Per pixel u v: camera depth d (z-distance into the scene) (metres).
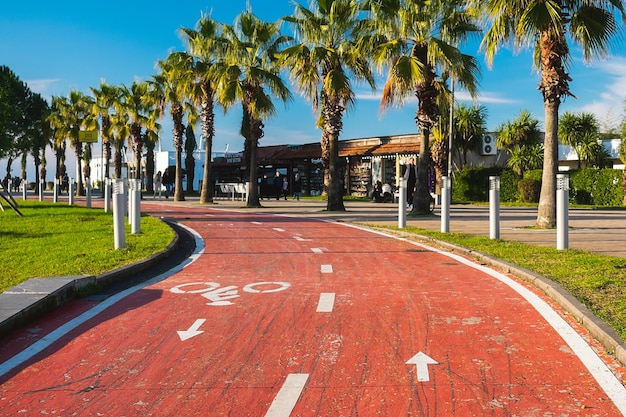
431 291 7.76
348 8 24.02
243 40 28.33
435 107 21.19
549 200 16.22
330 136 25.80
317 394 4.16
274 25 27.95
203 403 4.03
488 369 4.66
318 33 24.28
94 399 4.13
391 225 17.73
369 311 6.64
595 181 33.59
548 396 4.08
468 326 5.96
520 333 5.67
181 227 17.80
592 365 4.71
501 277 8.77
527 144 37.97
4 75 52.62
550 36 15.50
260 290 7.90
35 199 40.09
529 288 7.87
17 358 5.06
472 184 38.19
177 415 3.83
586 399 4.02
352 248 12.55
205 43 29.72
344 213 24.64
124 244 11.84
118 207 11.77
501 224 18.09
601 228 16.45
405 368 4.70
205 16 29.88
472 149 40.41
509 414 3.78
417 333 5.71
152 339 5.61
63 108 49.50
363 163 43.97
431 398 4.06
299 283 8.40
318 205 32.41
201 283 8.49
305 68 24.41
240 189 38.00
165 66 33.84
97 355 5.13
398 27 20.47
